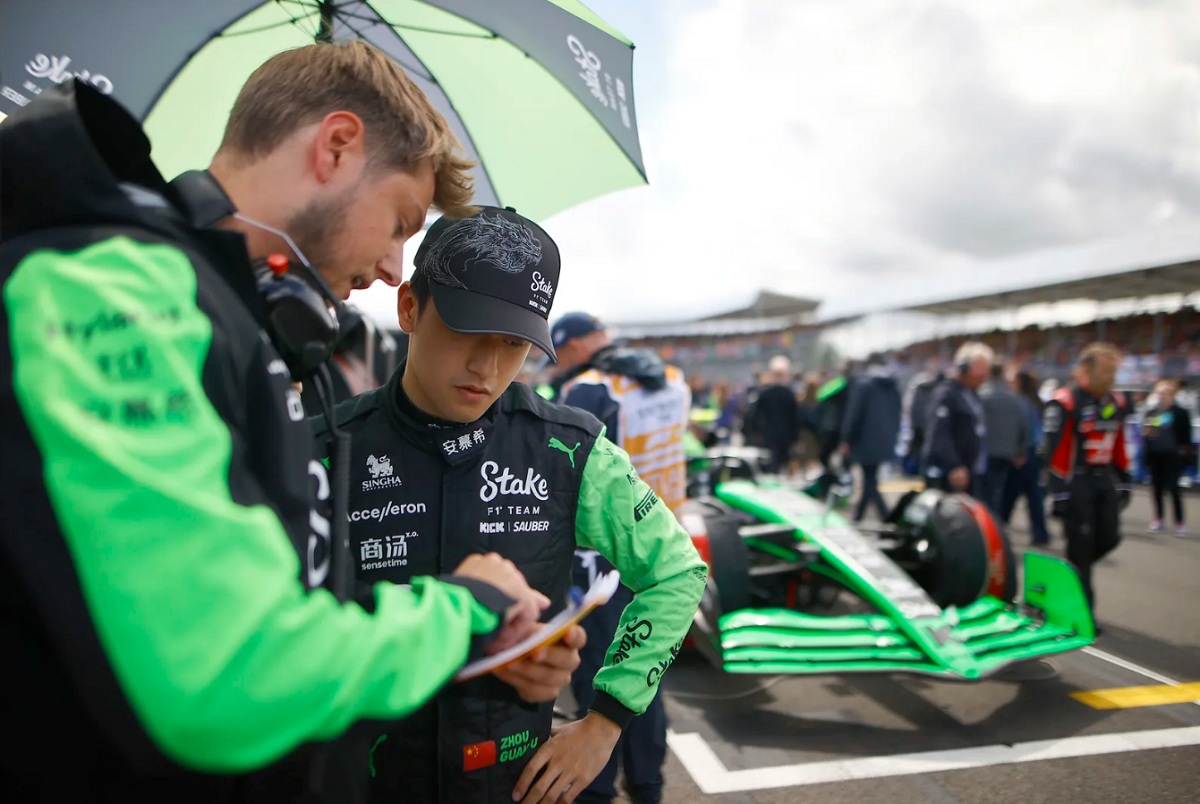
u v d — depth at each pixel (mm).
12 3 1195
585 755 1123
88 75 1269
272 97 763
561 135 1587
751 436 9852
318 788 762
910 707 3244
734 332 27719
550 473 1215
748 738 2990
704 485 5285
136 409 532
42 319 536
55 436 508
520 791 1107
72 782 612
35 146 609
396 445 1191
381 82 782
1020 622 3283
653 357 2674
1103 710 3152
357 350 3256
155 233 643
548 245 1155
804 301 26031
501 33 1437
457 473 1179
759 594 4320
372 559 1167
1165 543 6738
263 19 1383
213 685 496
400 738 1085
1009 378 9039
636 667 1166
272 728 531
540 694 876
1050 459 4367
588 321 2670
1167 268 10641
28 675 592
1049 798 2486
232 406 635
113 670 488
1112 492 4242
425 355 1124
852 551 3680
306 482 702
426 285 1110
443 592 717
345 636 584
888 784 2607
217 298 652
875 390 7660
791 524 3994
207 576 511
